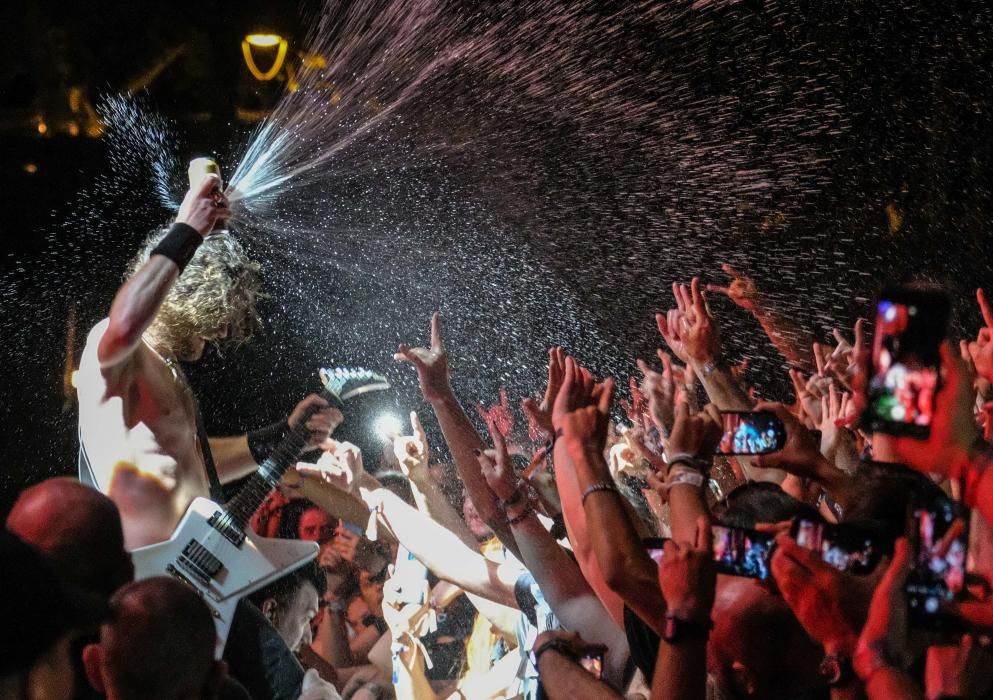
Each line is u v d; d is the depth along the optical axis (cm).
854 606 188
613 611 249
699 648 191
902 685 180
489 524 325
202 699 208
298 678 369
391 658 471
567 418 225
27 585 143
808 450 249
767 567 199
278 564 360
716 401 359
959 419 231
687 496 215
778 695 203
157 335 380
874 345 238
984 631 197
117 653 200
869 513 220
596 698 215
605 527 212
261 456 431
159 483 356
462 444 330
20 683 146
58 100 802
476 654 463
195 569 349
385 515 377
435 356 338
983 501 224
